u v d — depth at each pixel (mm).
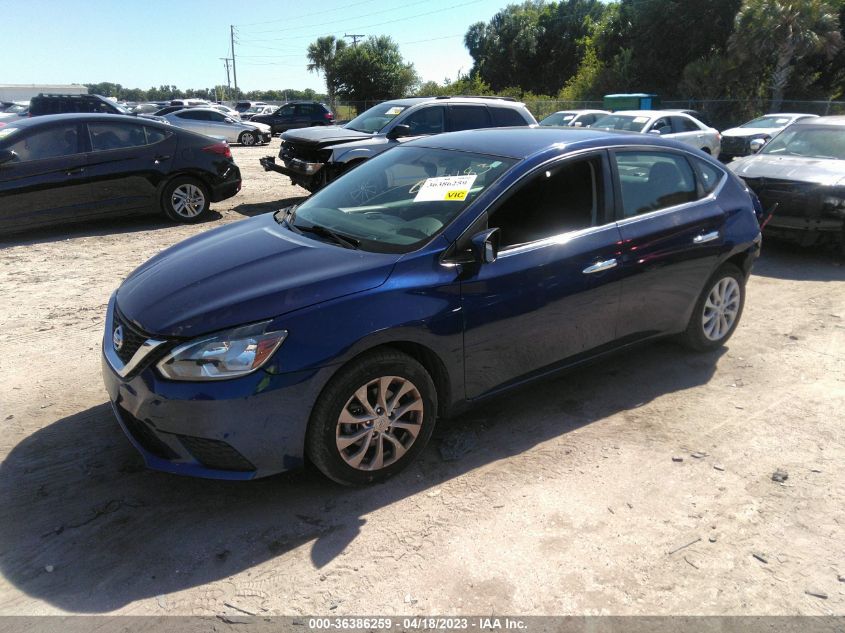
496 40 54281
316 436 2809
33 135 7910
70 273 6582
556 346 3594
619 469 3256
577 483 3133
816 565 2602
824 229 7012
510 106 10422
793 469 3268
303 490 3072
